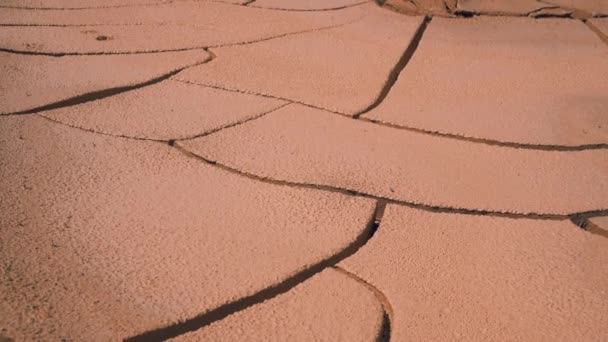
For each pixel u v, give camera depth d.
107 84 2.40
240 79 2.54
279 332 1.36
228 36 2.97
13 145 1.98
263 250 1.59
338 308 1.43
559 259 1.63
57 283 1.44
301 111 2.31
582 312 1.46
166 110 2.27
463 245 1.66
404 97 2.48
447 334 1.38
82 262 1.51
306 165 1.97
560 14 3.47
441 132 2.22
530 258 1.63
